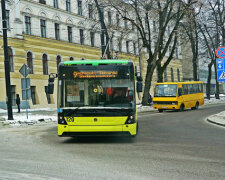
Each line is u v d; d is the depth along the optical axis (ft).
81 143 36.99
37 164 24.73
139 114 88.89
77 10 141.79
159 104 97.96
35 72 120.06
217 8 145.59
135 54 176.45
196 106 111.24
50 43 126.93
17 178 20.39
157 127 53.52
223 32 141.90
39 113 91.71
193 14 115.14
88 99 36.55
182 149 31.32
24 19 116.47
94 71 37.04
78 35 142.10
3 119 68.23
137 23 113.60
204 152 29.45
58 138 41.81
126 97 36.52
